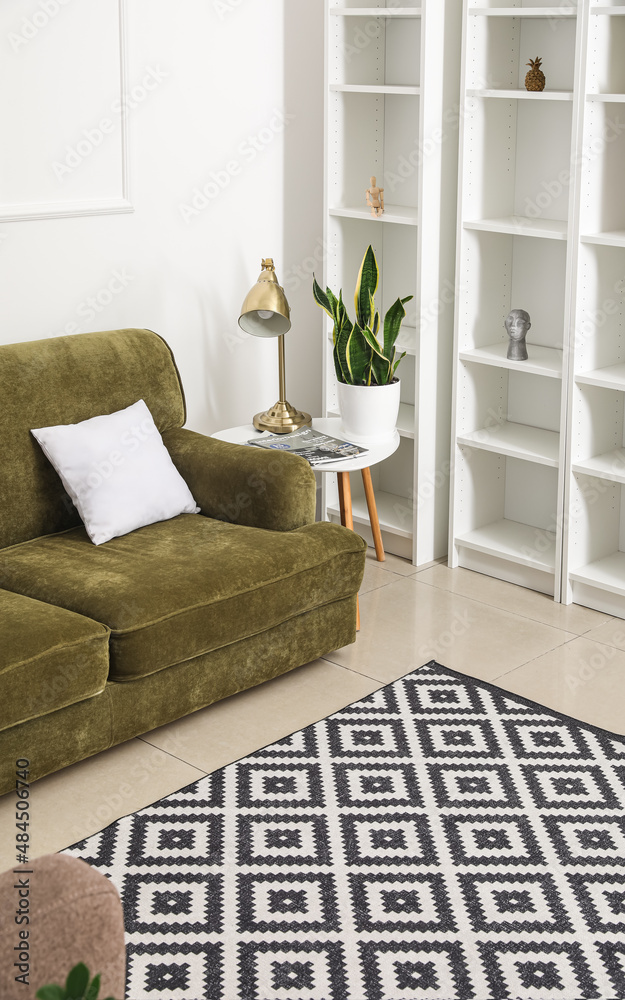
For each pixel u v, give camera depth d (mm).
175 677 2641
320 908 2105
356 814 2404
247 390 3893
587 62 2992
